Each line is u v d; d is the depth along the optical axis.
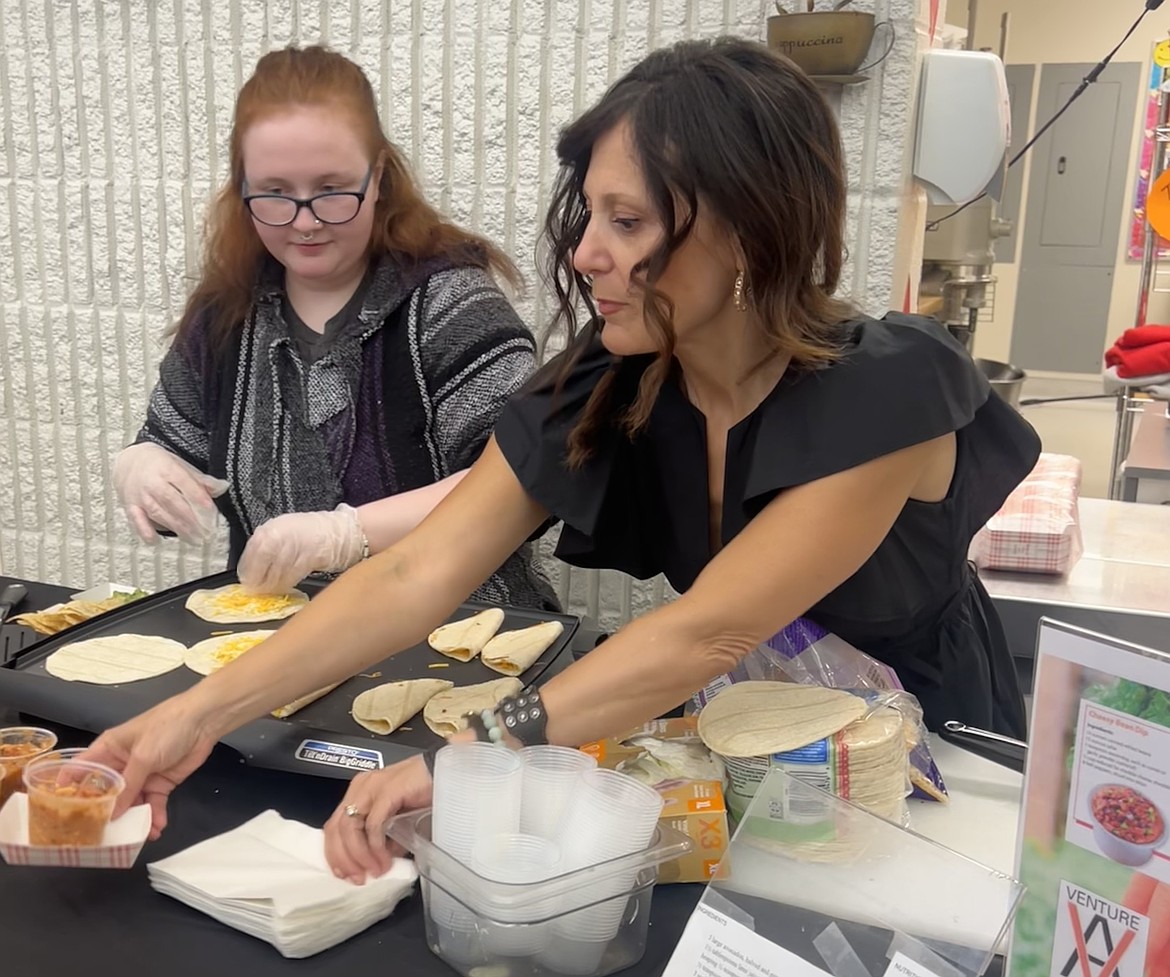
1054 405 5.92
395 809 0.91
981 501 1.23
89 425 2.70
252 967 0.82
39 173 2.57
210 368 1.78
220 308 1.76
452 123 2.20
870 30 1.79
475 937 0.81
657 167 0.90
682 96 0.90
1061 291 6.23
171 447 1.80
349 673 1.09
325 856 0.91
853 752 0.93
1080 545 1.84
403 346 1.67
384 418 1.70
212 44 2.33
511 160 2.18
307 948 0.83
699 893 0.92
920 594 1.23
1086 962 0.70
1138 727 0.65
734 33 1.99
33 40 2.48
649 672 0.95
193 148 2.41
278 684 1.05
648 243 0.93
